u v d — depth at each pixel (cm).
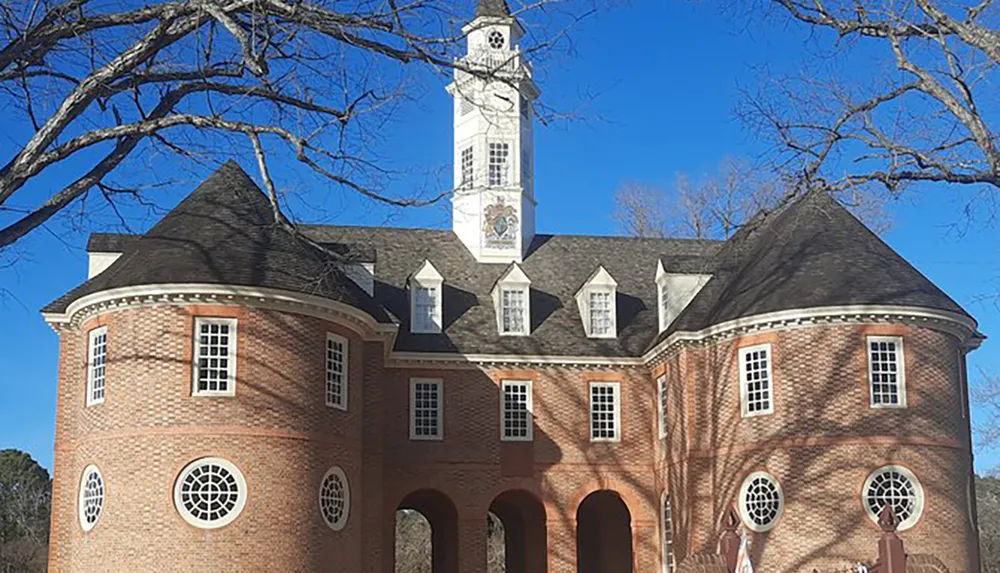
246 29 1684
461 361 4003
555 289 4372
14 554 6625
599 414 4059
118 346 3025
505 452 3966
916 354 3331
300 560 2967
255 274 3059
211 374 2986
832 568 3183
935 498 3253
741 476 3384
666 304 4031
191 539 2867
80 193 1677
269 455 2973
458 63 1692
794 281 3425
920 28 1841
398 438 3912
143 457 2922
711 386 3556
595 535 4622
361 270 4038
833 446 3256
